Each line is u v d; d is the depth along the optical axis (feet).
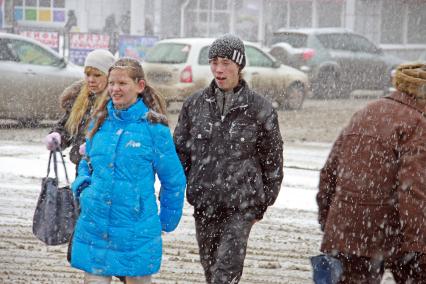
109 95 39.11
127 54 201.05
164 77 148.25
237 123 44.19
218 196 44.16
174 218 40.16
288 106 166.09
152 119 38.50
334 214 38.86
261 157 45.06
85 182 39.27
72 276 53.98
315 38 193.26
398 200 37.60
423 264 37.60
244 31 305.32
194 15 304.09
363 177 38.27
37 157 98.89
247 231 44.14
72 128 44.75
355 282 39.34
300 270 57.26
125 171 37.86
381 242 38.42
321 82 192.34
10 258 57.31
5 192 78.48
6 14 298.56
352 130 39.19
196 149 44.75
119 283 52.47
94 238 37.96
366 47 198.80
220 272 43.37
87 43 201.36
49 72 130.11
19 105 127.65
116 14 305.94
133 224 37.78
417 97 38.93
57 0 302.45
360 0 295.07
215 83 44.78
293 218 72.13
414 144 37.76
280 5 303.68
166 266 56.95
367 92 213.05
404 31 304.50
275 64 163.84
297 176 92.48
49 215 43.06
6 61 126.93
